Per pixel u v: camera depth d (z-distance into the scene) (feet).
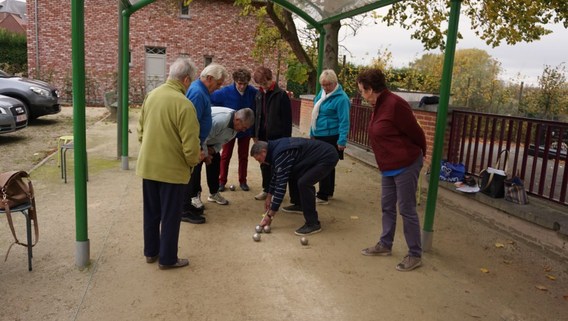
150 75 67.87
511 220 15.81
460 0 12.87
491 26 37.70
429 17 38.55
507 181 16.40
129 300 10.54
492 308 10.93
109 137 34.94
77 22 10.92
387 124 12.23
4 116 29.99
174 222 11.88
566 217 14.40
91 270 12.00
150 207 12.13
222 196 19.62
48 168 23.89
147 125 11.46
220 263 12.78
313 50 50.19
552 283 12.43
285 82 68.54
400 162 12.28
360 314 10.37
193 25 67.00
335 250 14.14
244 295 11.01
